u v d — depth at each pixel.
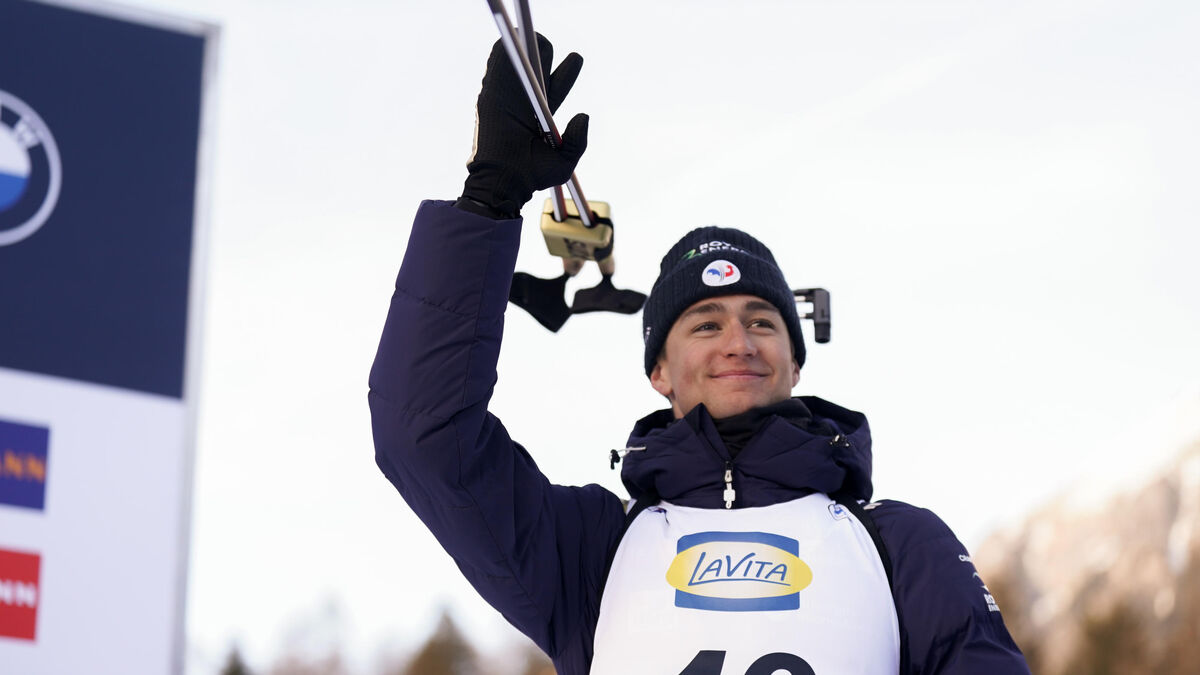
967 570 3.02
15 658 4.67
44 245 5.04
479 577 3.15
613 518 3.31
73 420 4.93
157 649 4.85
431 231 3.00
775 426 3.16
